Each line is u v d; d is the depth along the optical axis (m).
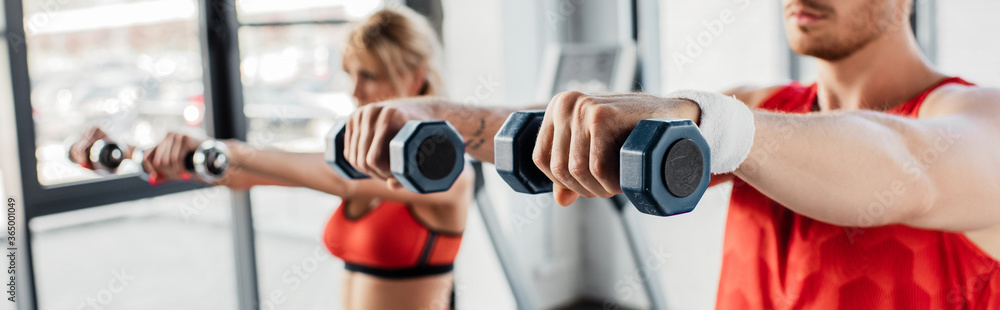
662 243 4.63
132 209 9.48
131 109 3.95
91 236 8.41
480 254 4.59
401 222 2.20
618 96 0.53
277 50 3.96
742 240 1.16
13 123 2.84
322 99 4.42
